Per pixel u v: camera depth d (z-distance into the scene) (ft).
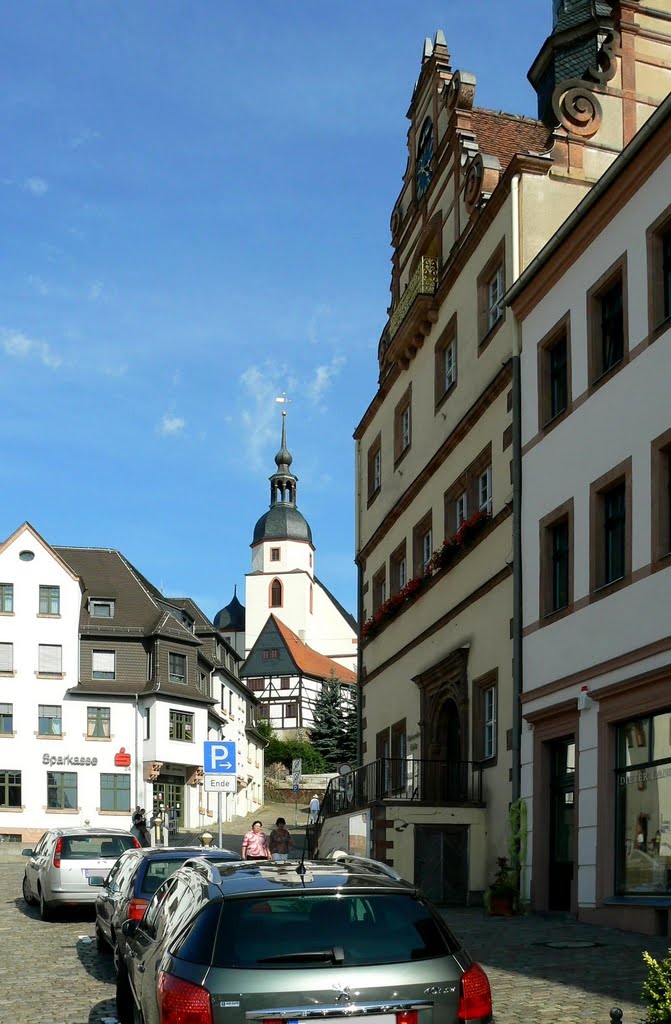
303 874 23.29
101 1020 35.27
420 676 91.25
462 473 85.51
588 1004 35.01
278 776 311.27
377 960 20.97
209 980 20.40
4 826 203.41
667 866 53.06
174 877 27.53
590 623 61.52
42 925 65.46
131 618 219.00
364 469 120.47
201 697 218.59
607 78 81.05
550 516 67.72
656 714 55.11
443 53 100.89
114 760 208.85
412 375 101.81
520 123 95.45
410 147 108.88
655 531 55.42
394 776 99.30
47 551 215.10
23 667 209.97
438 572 88.58
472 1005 20.95
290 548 432.66
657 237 57.82
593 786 59.62
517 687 70.03
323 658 407.44
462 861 75.66
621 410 59.82
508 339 76.33
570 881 64.13
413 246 106.83
